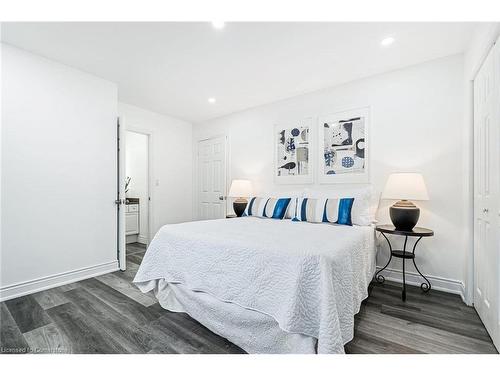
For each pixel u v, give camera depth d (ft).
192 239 5.66
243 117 12.60
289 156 10.78
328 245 4.68
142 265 6.51
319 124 9.87
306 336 3.92
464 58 7.00
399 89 8.11
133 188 15.10
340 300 4.10
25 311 6.03
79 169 8.31
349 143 9.11
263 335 4.30
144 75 8.77
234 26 6.07
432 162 7.54
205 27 6.10
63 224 7.89
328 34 6.34
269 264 4.35
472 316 5.79
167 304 6.02
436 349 4.55
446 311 6.04
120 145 9.46
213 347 4.64
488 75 5.24
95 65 8.04
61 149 7.86
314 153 10.00
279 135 11.14
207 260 5.22
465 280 6.70
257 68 8.21
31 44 6.81
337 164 9.39
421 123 7.72
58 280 7.73
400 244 8.05
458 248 7.14
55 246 7.70
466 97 6.69
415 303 6.49
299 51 7.14
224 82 9.30
